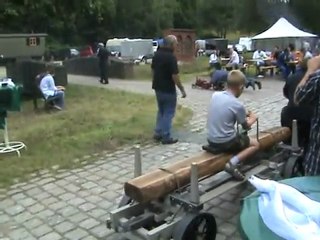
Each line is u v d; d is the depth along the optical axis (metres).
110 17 52.03
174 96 7.00
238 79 4.04
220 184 3.97
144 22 59.06
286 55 18.91
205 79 16.86
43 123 8.93
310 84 2.86
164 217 3.49
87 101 12.09
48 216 4.37
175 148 6.80
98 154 6.55
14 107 6.45
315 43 23.20
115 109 10.57
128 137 7.43
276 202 2.15
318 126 3.04
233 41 53.31
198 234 3.47
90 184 5.25
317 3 39.72
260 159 4.68
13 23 16.28
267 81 18.03
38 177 5.55
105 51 17.38
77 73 23.16
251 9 46.66
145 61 34.12
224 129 4.04
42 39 12.57
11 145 6.89
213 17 67.56
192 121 9.04
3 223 4.24
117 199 4.75
